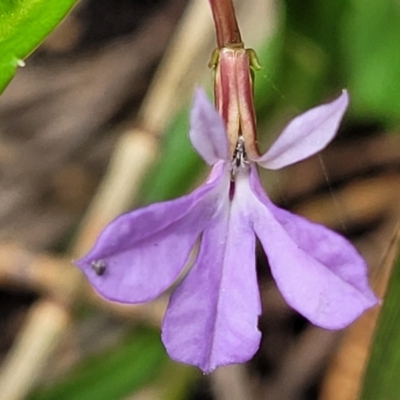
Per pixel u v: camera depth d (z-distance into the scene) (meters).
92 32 0.13
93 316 0.12
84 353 0.12
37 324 0.11
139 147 0.11
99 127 0.13
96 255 0.08
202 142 0.08
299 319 0.12
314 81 0.11
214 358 0.08
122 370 0.11
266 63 0.11
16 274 0.11
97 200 0.11
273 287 0.12
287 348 0.12
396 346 0.09
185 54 0.11
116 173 0.11
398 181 0.12
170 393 0.11
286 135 0.08
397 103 0.11
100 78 0.13
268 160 0.08
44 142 0.13
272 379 0.11
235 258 0.08
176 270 0.08
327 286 0.08
